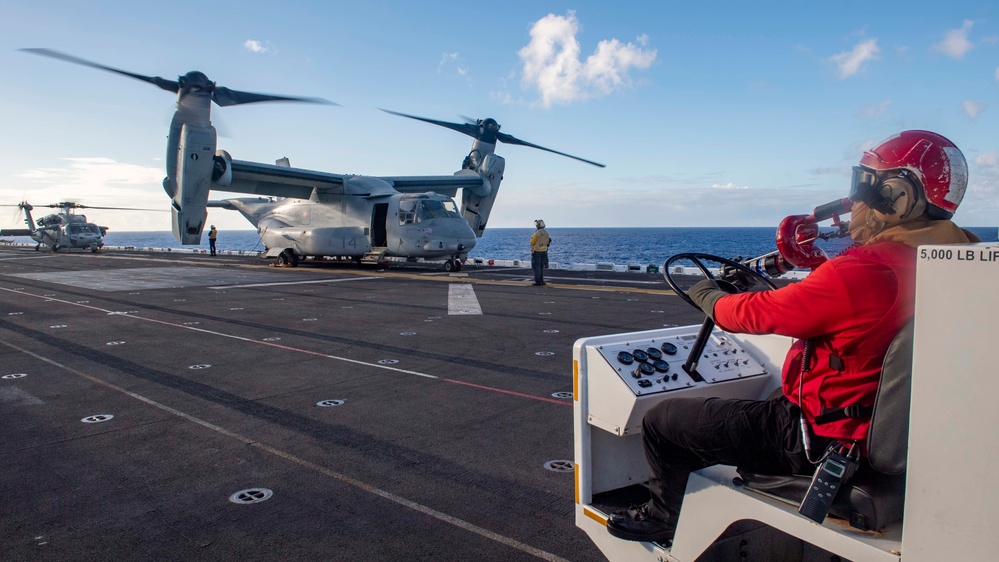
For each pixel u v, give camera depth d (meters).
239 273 23.23
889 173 1.97
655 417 2.49
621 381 2.68
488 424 5.51
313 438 5.19
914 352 1.67
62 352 8.84
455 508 3.89
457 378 7.15
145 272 24.06
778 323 2.05
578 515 2.94
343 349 8.90
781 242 2.34
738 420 2.24
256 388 6.80
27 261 32.81
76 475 4.45
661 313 11.85
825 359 2.04
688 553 2.45
